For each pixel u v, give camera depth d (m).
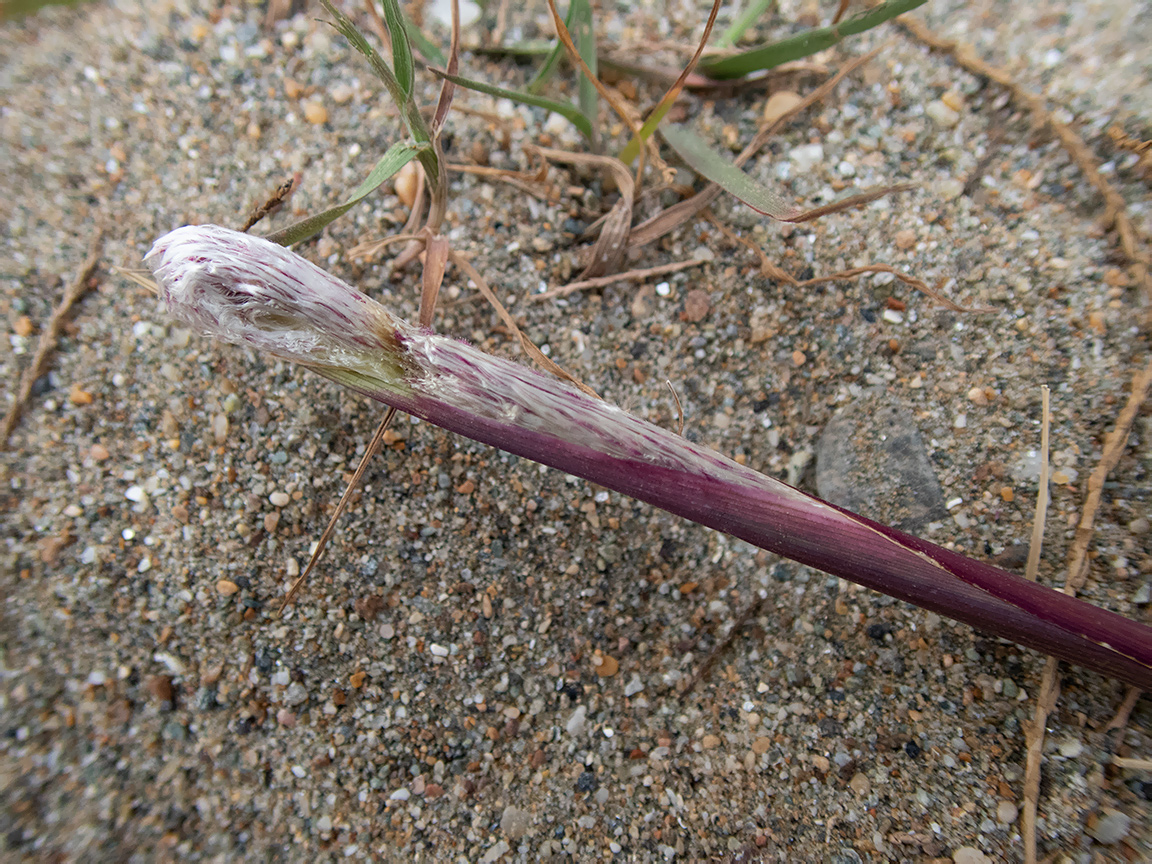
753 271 0.09
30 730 0.08
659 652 0.08
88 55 0.09
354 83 0.09
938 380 0.08
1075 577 0.08
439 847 0.08
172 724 0.08
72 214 0.09
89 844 0.08
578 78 0.09
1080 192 0.08
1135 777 0.07
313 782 0.08
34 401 0.08
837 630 0.08
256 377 0.08
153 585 0.08
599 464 0.07
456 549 0.08
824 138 0.09
